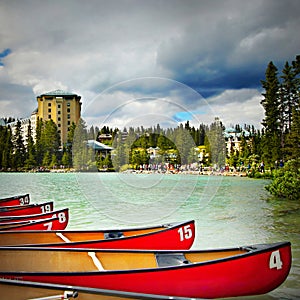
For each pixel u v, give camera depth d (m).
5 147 61.03
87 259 5.53
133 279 4.44
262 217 11.34
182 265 4.54
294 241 8.09
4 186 26.66
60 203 15.55
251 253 4.69
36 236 7.00
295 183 16.58
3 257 5.75
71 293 3.73
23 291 3.92
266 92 39.25
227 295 4.73
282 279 4.88
